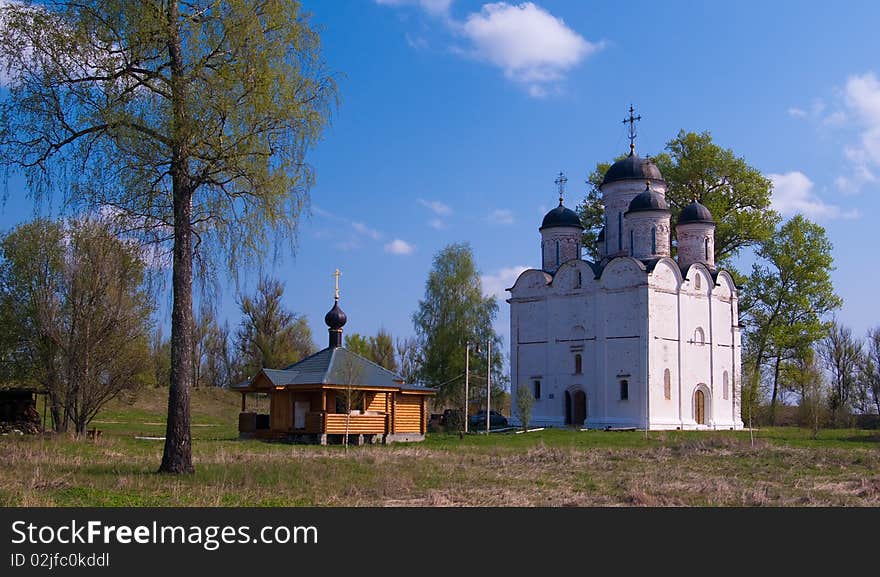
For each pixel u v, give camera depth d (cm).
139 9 2122
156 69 2203
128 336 4341
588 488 2284
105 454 3006
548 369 6178
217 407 7944
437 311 7331
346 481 2286
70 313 4247
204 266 2361
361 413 4447
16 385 4494
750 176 6769
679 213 6725
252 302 7975
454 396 7150
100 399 4325
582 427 5850
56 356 4266
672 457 3319
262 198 2292
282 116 2233
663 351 5753
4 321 4322
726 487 2281
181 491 1994
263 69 2209
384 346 9338
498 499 2003
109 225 2261
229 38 2197
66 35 2117
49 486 1986
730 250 6806
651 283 5706
